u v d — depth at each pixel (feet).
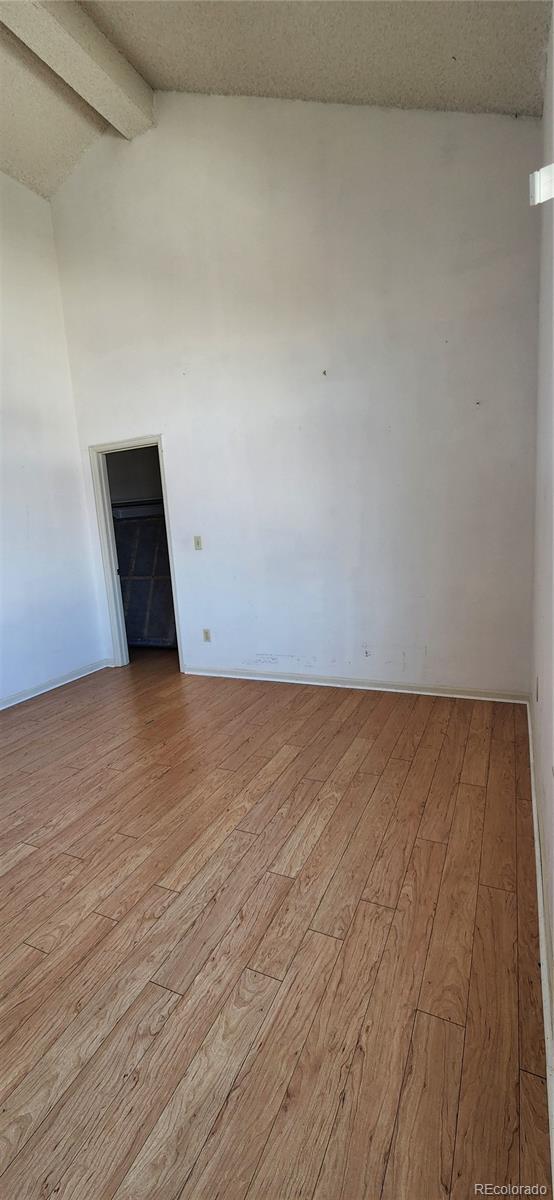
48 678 14.06
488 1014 4.41
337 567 12.12
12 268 12.83
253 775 8.62
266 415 12.17
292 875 6.22
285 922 5.54
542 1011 4.41
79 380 14.42
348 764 8.77
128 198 12.62
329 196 10.76
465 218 9.87
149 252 12.71
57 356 14.14
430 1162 3.43
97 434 14.47
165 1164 3.52
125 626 17.34
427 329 10.47
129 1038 4.40
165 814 7.69
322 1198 3.30
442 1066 4.01
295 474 12.14
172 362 12.99
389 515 11.41
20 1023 4.58
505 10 6.72
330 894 5.89
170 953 5.24
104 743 10.34
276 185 11.14
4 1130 3.77
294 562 12.56
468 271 10.02
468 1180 3.33
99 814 7.82
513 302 9.80
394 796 7.74
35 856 6.91
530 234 9.51
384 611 11.82
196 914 5.73
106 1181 3.44
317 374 11.53
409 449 11.00
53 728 11.27
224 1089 3.96
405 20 7.41
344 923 5.47
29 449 13.44
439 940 5.18
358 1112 3.75
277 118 10.82
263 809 7.62
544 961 4.79
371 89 9.48
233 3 8.08
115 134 12.32
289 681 13.20
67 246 13.75
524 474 10.23
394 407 10.97
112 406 14.06
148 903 5.94
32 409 13.48
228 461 12.78
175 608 14.34
